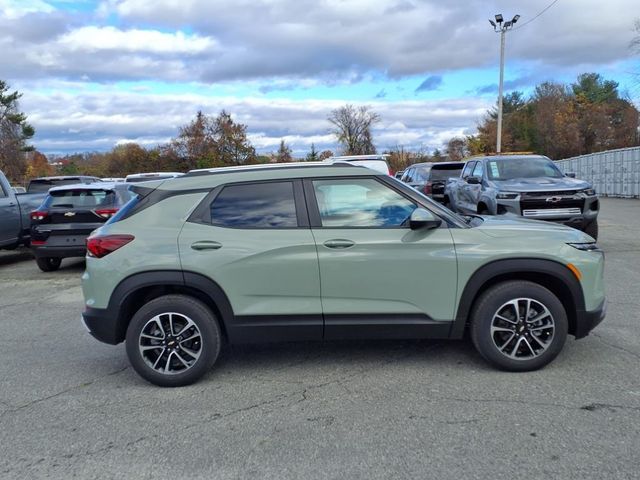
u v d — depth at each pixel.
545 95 67.31
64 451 3.40
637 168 24.64
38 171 63.25
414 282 4.32
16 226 11.02
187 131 59.19
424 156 62.22
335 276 4.30
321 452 3.29
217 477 3.06
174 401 4.11
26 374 4.80
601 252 4.51
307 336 4.39
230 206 4.45
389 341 5.33
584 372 4.36
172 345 4.36
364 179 4.48
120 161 61.75
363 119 70.44
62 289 8.70
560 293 4.50
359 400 4.01
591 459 3.10
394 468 3.08
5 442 3.54
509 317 4.37
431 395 4.04
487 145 68.88
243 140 59.47
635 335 5.23
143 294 4.51
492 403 3.86
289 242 4.29
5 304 7.73
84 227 9.70
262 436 3.51
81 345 5.65
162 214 4.44
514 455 3.17
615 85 69.12
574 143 58.97
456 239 4.32
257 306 4.33
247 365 4.82
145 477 3.08
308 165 4.61
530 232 4.42
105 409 4.01
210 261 4.27
